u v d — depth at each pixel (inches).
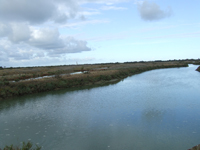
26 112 695.1
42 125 557.0
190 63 4616.1
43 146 425.4
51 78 1352.1
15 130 521.3
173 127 517.3
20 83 1109.7
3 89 979.3
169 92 1002.1
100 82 1454.2
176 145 416.2
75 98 919.0
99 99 884.0
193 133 476.1
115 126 537.0
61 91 1121.4
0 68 3043.8
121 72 1955.0
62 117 628.4
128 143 431.5
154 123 551.5
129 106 741.9
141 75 1984.5
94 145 425.1
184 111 657.0
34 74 1756.9
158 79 1590.8
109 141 444.1
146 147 410.3
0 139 463.5
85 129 520.7
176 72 2208.4
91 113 665.6
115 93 1021.8
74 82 1325.0
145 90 1084.5
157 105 744.3
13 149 339.9
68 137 470.9
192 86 1172.5
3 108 754.8
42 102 847.7
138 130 504.1
